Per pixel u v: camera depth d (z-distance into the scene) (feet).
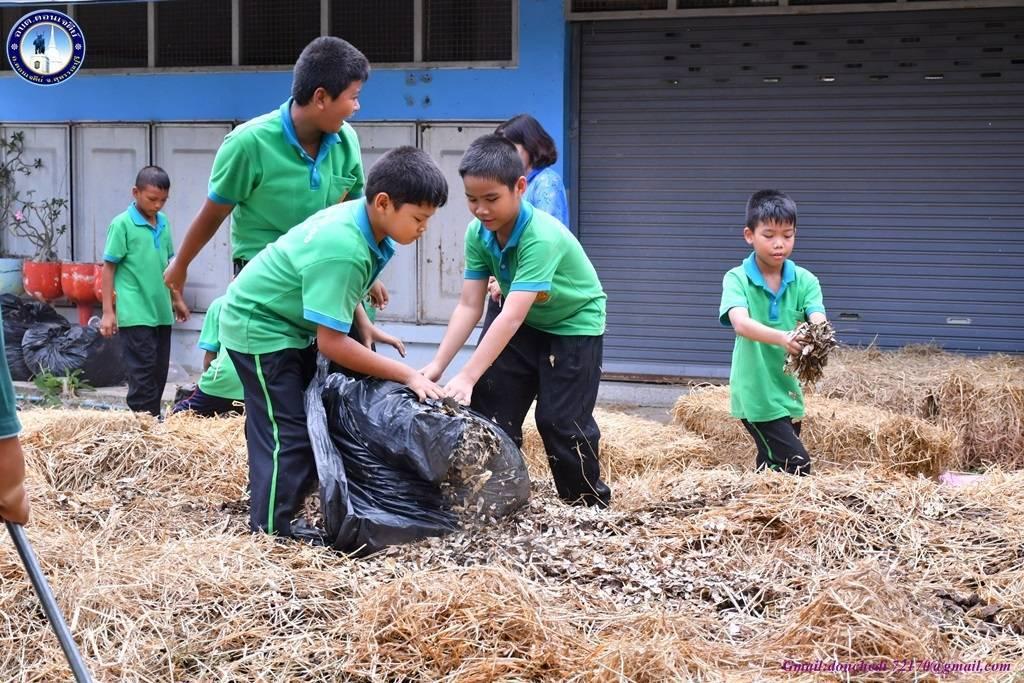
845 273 29.43
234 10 32.09
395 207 12.83
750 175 29.63
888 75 28.53
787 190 29.48
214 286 33.35
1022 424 22.50
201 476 16.24
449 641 10.34
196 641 10.66
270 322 13.57
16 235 34.99
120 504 14.93
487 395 15.93
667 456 19.97
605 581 12.32
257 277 13.60
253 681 10.12
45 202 34.47
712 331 30.37
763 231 17.99
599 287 15.84
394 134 30.91
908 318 29.19
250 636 10.77
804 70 28.96
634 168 30.19
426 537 12.95
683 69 29.60
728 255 30.04
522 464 13.57
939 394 23.13
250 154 15.24
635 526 13.83
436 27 30.37
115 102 33.50
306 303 13.03
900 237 29.01
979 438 22.67
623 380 31.04
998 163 28.22
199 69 32.55
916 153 28.63
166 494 15.57
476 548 12.78
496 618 10.53
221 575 11.64
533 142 18.97
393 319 31.73
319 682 10.08
